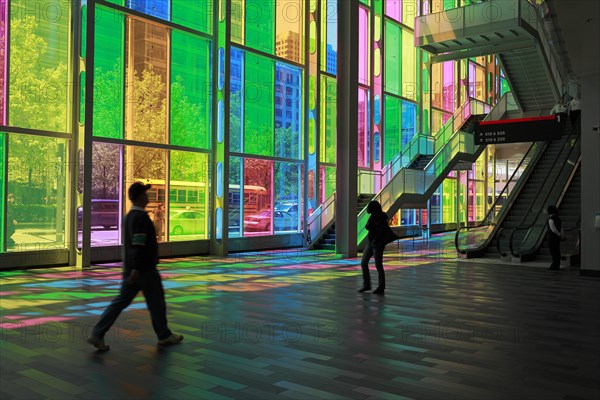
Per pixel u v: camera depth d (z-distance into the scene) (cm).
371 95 2242
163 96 1520
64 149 1301
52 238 1277
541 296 886
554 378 453
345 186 1605
